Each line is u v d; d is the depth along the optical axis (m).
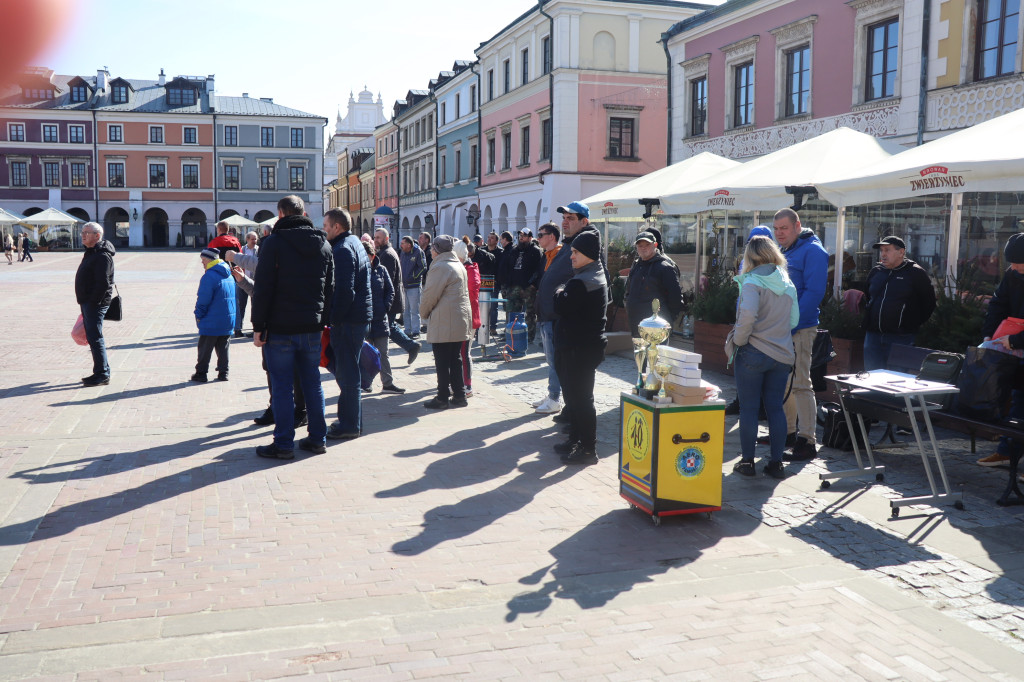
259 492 5.57
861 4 16.72
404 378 10.45
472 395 9.24
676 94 23.64
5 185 65.50
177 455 6.53
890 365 6.76
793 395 6.65
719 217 14.94
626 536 4.79
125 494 5.49
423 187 53.66
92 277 9.51
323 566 4.29
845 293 9.16
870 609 3.82
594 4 31.00
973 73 14.36
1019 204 10.54
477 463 6.40
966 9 14.28
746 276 5.81
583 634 3.55
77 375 10.41
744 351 5.90
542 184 33.19
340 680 3.14
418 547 4.58
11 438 7.05
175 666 3.22
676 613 3.77
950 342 7.43
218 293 9.90
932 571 4.30
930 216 11.57
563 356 6.33
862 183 7.96
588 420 6.38
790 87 19.25
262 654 3.34
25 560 4.32
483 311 12.77
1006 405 5.68
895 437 7.38
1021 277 6.03
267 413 7.65
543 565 4.33
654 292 8.20
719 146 21.80
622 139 32.16
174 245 69.38
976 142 7.09
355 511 5.19
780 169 9.95
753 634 3.56
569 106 31.30
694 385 4.93
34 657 3.28
